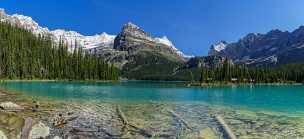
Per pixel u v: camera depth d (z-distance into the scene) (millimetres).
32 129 22969
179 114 41156
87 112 41625
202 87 151000
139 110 45469
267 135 27625
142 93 90438
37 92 80125
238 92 105812
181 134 27672
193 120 35719
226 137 26656
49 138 23250
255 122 34688
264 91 114562
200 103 59312
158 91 104812
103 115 39062
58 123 31688
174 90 114500
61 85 134000
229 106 53781
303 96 83938
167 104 56125
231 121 35344
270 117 39031
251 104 57906
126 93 88562
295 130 29891
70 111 41906
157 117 38000
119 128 30156
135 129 29812
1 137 20344
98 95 77375
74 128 29469
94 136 26297
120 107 49219
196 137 26609
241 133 28375
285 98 76062
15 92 73562
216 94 91812
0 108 38531
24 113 37031
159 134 27594
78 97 68750
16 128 22547
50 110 41469
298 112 44875
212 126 31656
